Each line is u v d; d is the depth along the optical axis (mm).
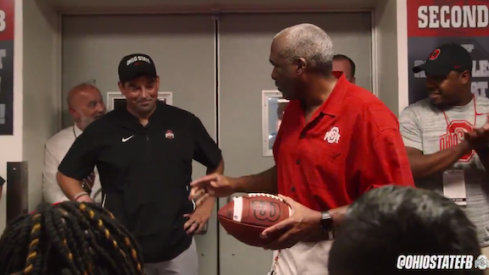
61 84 2736
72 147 2021
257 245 1408
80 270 591
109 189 1990
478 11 2283
